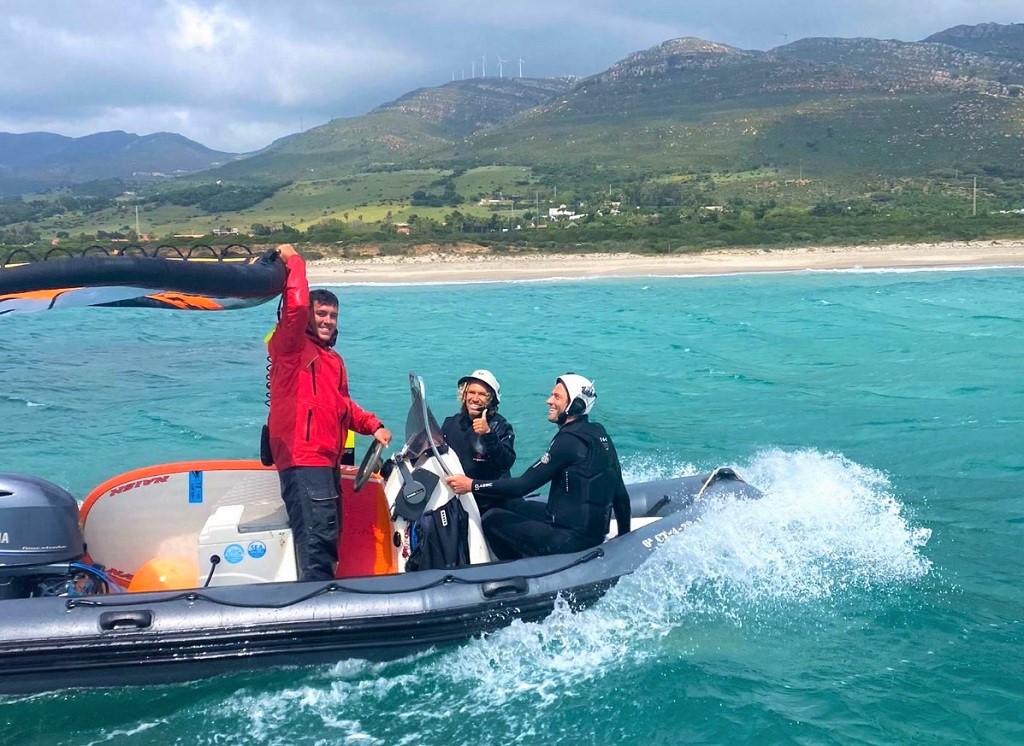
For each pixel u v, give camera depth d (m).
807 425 10.84
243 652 4.82
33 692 4.70
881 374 14.35
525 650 5.09
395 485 5.59
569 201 148.75
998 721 4.40
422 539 5.41
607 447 5.64
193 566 5.44
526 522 5.66
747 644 5.14
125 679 4.75
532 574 5.30
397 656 5.02
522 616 5.19
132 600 4.86
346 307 29.31
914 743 4.23
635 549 5.66
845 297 29.73
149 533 5.44
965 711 4.50
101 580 5.20
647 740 4.31
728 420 11.16
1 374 15.02
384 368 15.28
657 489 6.79
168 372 15.30
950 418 11.05
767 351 17.20
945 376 14.00
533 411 11.61
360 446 10.26
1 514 4.90
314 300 5.09
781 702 4.58
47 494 5.05
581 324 22.70
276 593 4.95
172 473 5.40
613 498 5.71
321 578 5.11
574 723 4.46
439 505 5.40
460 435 5.90
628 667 4.92
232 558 5.20
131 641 4.71
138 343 19.05
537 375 14.48
